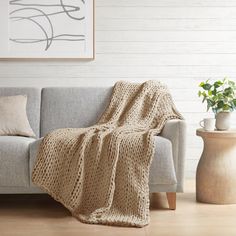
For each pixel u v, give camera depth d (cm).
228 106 434
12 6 515
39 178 396
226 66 526
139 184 388
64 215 395
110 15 522
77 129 436
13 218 387
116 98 473
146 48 524
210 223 371
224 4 525
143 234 348
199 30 525
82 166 393
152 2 523
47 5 516
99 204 392
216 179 423
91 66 524
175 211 403
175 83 526
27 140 429
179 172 410
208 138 427
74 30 519
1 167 405
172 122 416
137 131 433
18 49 517
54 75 523
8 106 462
